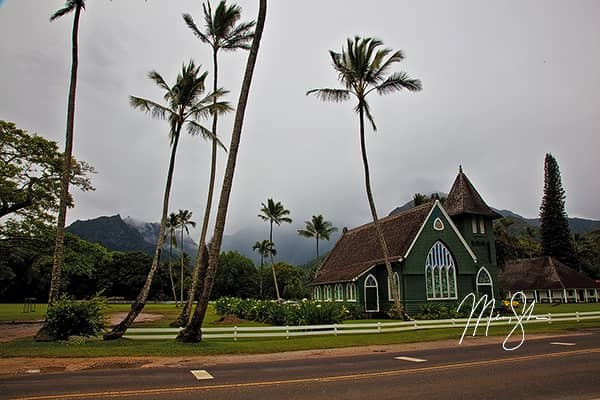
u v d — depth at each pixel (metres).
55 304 20.95
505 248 58.47
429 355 16.50
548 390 9.98
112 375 12.90
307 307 27.52
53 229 35.44
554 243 76.94
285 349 19.19
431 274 38.16
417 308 36.88
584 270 87.25
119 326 21.59
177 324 29.50
